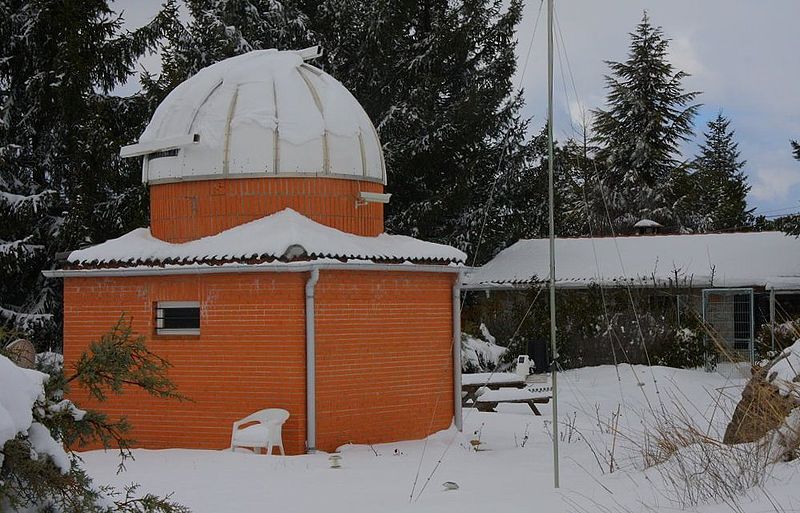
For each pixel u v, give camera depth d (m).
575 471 12.98
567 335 31.66
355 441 16.06
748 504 8.04
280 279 15.61
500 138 39.00
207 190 16.94
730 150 74.88
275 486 11.67
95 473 12.58
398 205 36.78
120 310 16.77
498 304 34.00
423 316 17.55
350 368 16.08
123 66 31.45
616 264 34.91
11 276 30.02
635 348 30.83
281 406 15.50
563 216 50.97
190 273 16.08
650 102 54.16
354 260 15.98
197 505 10.43
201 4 36.16
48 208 29.97
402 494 11.19
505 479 12.41
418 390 17.30
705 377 27.55
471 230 36.81
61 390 6.77
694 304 32.53
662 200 51.97
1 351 7.05
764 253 34.22
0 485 5.94
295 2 39.62
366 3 38.25
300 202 16.80
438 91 37.84
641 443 14.77
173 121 17.50
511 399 21.72
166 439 16.16
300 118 17.06
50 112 30.66
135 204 31.59
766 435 9.70
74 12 29.72
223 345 15.92
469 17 37.94
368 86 37.91
